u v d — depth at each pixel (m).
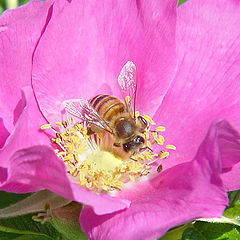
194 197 0.08
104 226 0.08
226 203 0.08
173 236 0.09
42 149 0.07
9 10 0.09
